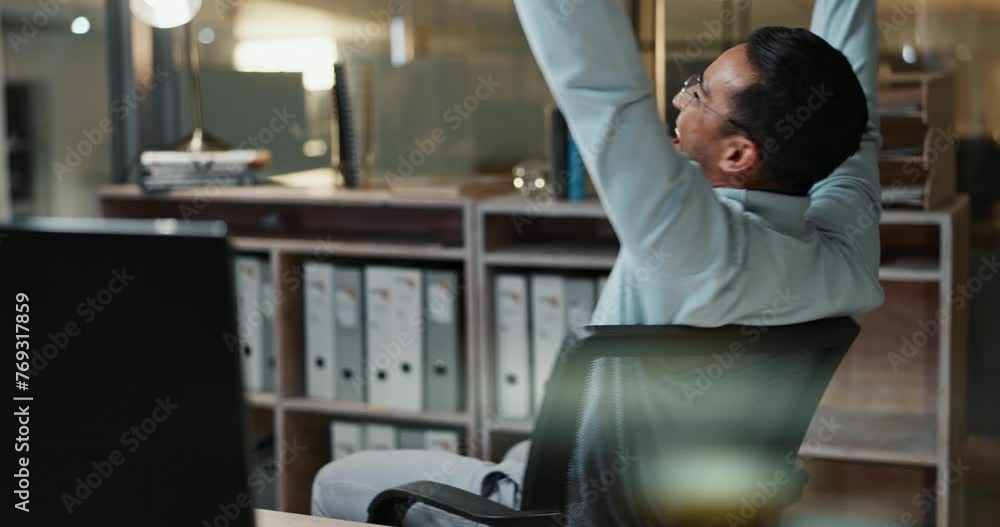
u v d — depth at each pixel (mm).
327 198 3262
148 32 3834
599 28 1170
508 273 3227
